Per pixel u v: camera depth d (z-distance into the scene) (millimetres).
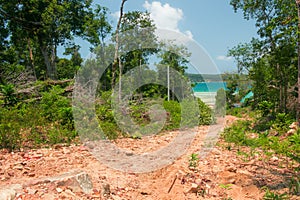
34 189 3014
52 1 20516
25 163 4398
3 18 21328
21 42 24344
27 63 26531
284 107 12492
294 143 6371
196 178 4172
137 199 3523
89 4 22094
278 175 4453
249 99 22828
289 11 12227
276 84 14570
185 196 3623
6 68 19750
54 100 9648
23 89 12336
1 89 11078
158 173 4461
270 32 13789
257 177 4316
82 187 3293
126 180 4102
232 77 23922
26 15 21672
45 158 4809
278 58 12742
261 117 12703
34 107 9430
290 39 12445
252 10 14359
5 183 3309
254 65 15984
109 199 3295
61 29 20969
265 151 6008
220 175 4371
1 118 6453
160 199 3598
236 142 6941
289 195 3576
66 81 13664
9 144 5668
